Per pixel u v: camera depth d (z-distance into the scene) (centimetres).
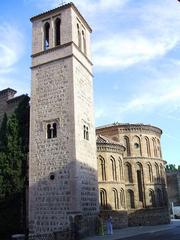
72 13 4069
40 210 3506
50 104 3812
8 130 4153
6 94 5138
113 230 4412
